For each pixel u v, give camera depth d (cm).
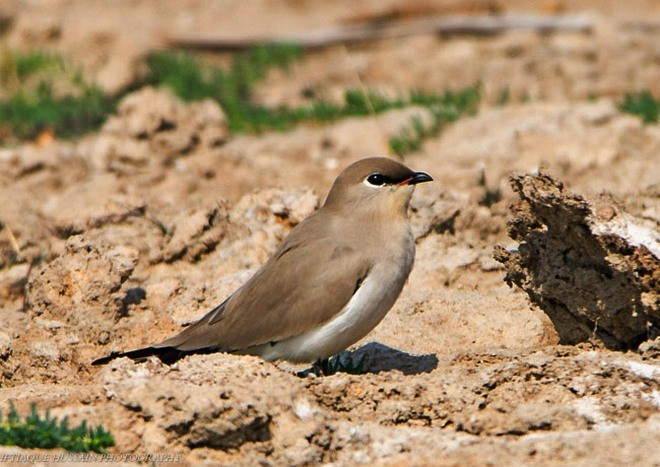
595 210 1077
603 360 1056
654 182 1617
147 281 1411
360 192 1146
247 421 938
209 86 2423
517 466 877
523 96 2181
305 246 1132
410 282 1373
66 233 1552
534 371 1045
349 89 2252
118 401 968
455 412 1012
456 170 1691
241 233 1459
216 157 1806
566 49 2466
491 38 2677
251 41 2722
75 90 2403
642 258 1065
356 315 1110
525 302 1308
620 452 883
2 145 2167
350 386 1028
